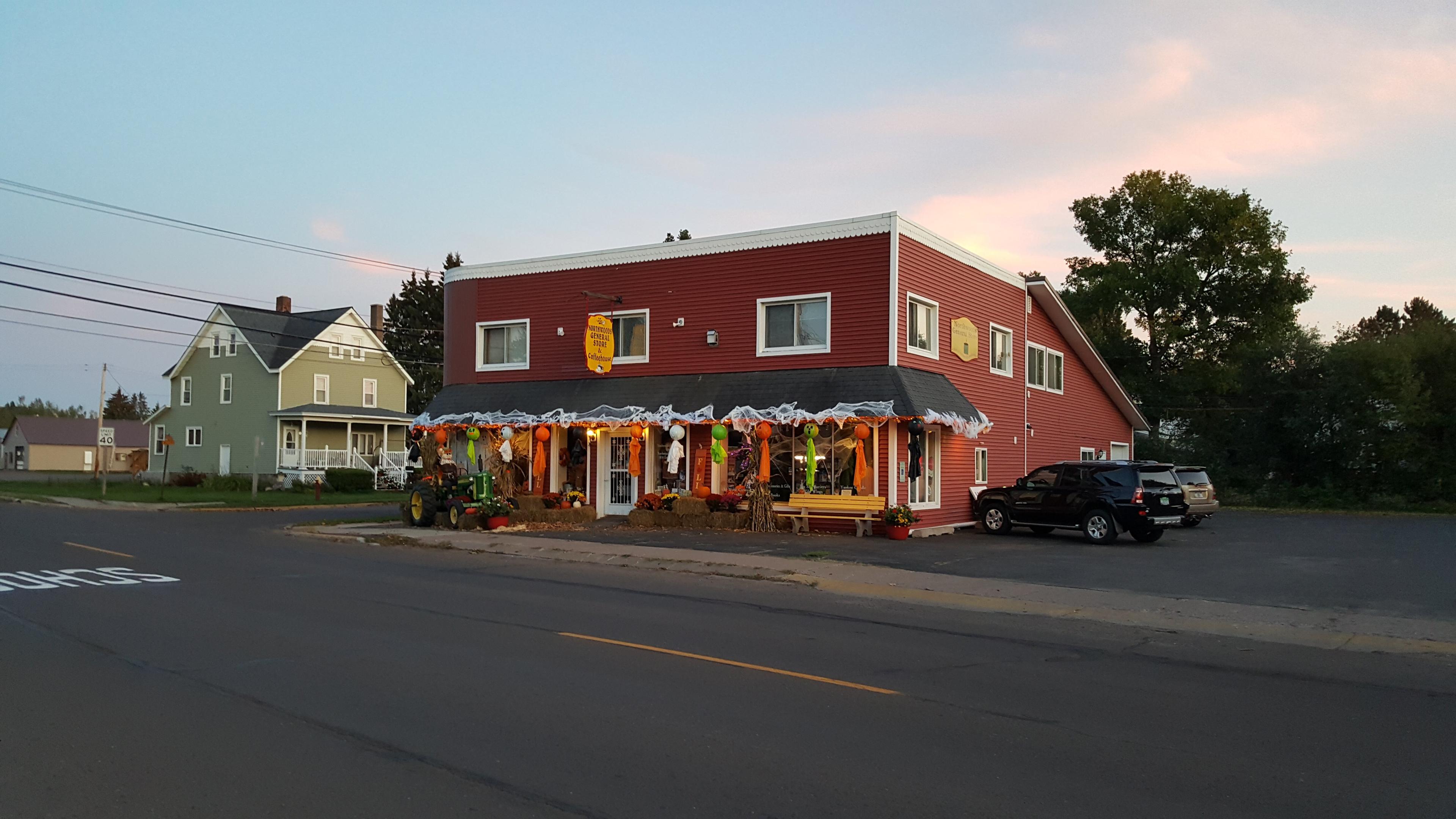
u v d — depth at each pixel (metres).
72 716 7.04
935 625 11.80
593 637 10.34
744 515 23.12
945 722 7.24
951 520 25.25
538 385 27.33
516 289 28.30
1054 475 23.30
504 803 5.39
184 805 5.32
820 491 23.72
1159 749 6.68
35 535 21.95
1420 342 43.78
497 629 10.77
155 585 13.99
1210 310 48.03
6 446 93.88
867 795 5.60
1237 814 5.41
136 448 92.31
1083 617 12.79
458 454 28.92
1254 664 9.90
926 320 24.67
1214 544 22.64
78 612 11.52
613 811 5.29
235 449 51.94
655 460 25.91
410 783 5.70
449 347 29.53
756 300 24.61
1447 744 6.95
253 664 8.81
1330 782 6.03
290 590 13.69
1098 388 37.25
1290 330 48.28
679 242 25.78
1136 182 48.97
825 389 22.91
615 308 26.62
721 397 24.08
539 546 19.72
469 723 6.94
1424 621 12.21
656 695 7.85
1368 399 43.00
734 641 10.33
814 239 23.94
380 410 53.19
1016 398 29.80
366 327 54.56
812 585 15.29
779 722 7.11
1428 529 28.70
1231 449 47.75
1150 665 9.73
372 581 14.98
